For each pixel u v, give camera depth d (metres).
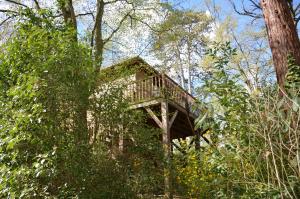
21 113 4.09
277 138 2.77
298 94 3.06
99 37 10.56
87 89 4.65
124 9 11.98
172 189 5.97
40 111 4.03
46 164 3.91
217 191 3.54
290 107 2.71
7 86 4.88
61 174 4.20
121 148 5.03
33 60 4.54
